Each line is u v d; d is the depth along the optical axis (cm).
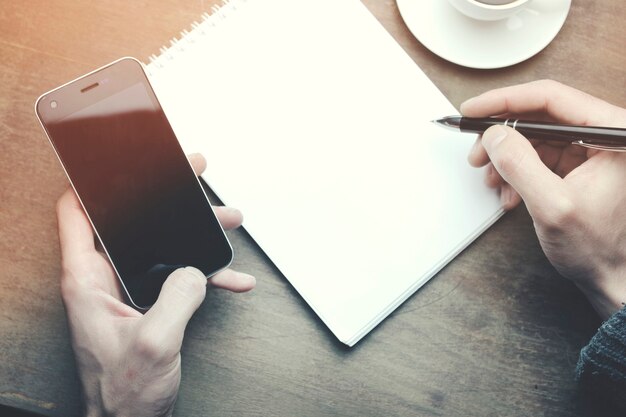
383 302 63
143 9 67
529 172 57
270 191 64
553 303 64
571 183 59
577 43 67
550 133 59
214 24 67
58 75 66
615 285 61
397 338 64
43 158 65
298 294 64
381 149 65
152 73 65
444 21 66
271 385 63
